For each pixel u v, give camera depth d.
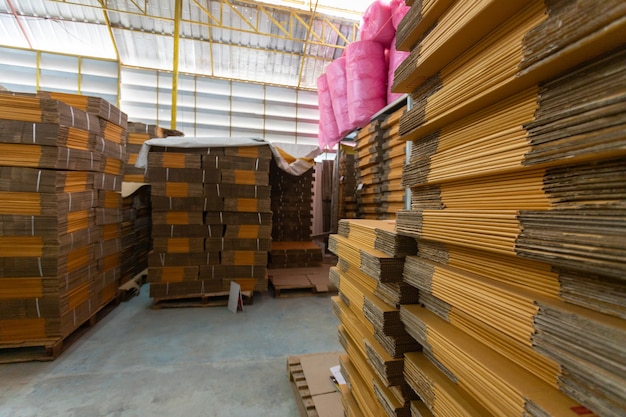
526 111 0.69
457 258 0.95
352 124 3.87
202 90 7.31
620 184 0.51
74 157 2.60
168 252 3.58
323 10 6.97
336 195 5.59
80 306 2.78
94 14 6.46
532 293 0.69
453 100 0.89
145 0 6.12
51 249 2.42
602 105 0.50
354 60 3.65
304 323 3.23
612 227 0.49
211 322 3.20
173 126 6.63
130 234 4.06
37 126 2.35
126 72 6.97
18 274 2.39
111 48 6.90
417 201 1.24
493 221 0.75
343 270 1.81
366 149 3.80
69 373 2.23
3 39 6.54
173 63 6.78
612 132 0.48
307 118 7.94
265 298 4.04
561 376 0.59
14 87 6.61
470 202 0.91
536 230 0.63
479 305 0.79
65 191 2.55
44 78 6.69
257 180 3.77
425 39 0.96
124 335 2.85
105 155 3.15
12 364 2.33
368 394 1.43
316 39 7.31
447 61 0.96
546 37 0.58
